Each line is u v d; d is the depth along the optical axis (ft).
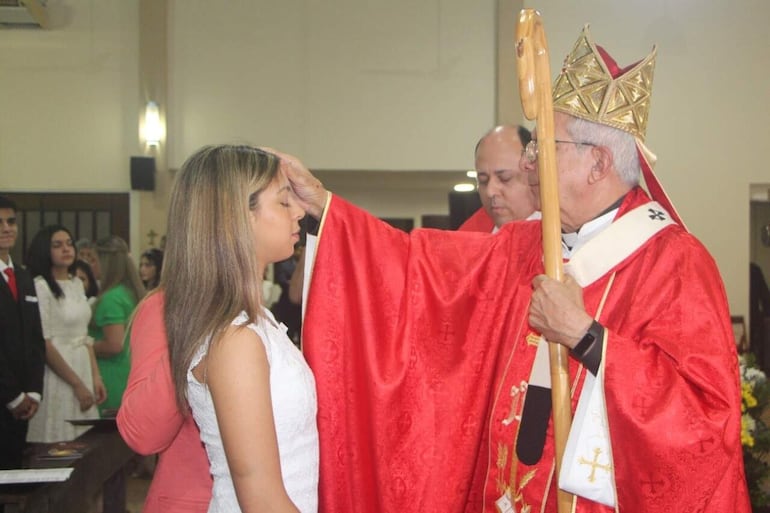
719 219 23.57
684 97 23.47
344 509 6.16
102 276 15.97
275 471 4.27
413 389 6.22
